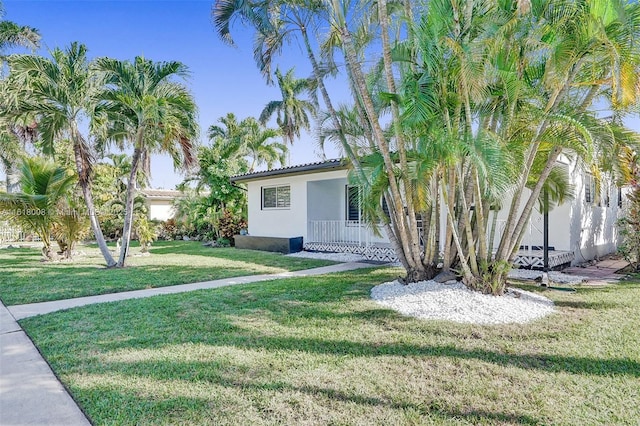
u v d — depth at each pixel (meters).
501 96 5.29
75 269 10.41
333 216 14.84
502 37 4.71
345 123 7.34
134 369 3.65
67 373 3.59
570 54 4.74
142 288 7.75
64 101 9.99
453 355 3.94
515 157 5.42
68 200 13.31
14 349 4.28
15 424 2.75
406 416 2.83
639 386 3.24
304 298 6.38
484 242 5.94
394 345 4.22
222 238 18.44
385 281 7.73
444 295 5.80
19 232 21.36
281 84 25.67
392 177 6.29
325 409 2.93
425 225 6.87
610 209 13.35
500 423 2.74
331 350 4.10
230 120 25.27
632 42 4.55
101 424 2.75
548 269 8.34
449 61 5.17
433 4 5.12
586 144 4.99
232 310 5.72
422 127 5.38
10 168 15.24
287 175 14.37
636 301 6.02
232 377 3.46
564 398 3.06
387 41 5.84
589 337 4.40
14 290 7.57
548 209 7.90
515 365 3.69
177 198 25.50
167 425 2.73
